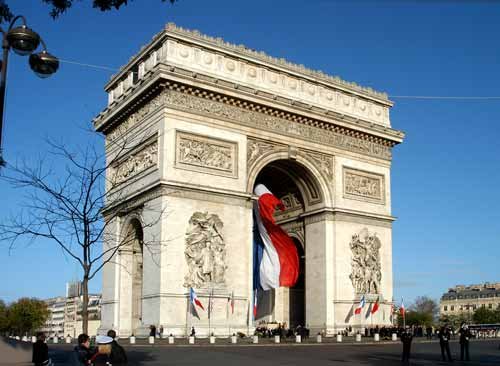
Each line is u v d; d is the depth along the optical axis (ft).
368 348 264.93
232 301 289.94
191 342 260.21
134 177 309.01
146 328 278.26
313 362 185.06
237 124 313.12
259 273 349.00
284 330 334.24
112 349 118.62
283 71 338.34
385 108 387.55
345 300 340.59
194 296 276.00
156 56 309.22
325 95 356.59
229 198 301.43
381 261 365.61
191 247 283.38
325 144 350.64
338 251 344.28
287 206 379.14
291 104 330.95
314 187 350.64
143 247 291.99
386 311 358.64
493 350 266.77
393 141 383.65
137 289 316.60
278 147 330.75
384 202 375.04
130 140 321.52
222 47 314.96
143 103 310.04
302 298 380.99
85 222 138.10
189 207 287.07
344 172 358.43
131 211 310.45
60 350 249.55
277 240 346.74
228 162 306.14
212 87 301.43
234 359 191.01
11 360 111.34
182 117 294.46
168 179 282.36
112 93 358.43
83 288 133.39
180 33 301.22
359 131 364.79
